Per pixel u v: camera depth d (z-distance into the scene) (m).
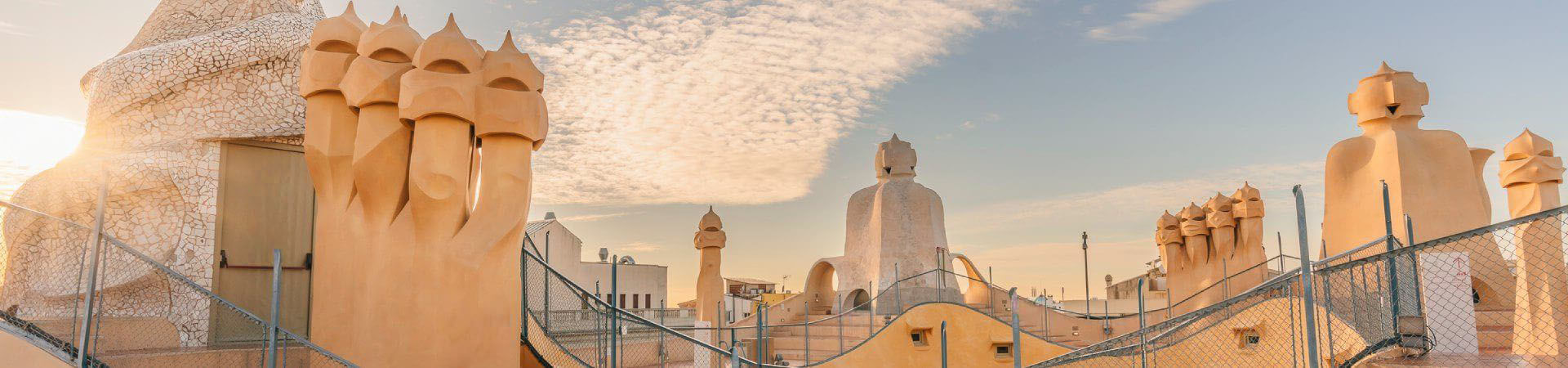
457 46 11.58
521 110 11.79
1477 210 18.48
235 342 12.66
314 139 11.84
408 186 11.62
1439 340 10.57
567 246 40.25
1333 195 19.91
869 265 31.97
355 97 11.45
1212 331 19.73
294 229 13.62
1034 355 24.45
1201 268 31.92
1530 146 18.84
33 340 9.45
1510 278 17.39
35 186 12.10
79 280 9.75
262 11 14.01
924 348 24.05
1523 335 11.38
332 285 11.66
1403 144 18.83
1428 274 10.75
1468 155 18.78
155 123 12.76
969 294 32.75
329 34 12.05
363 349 11.28
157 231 12.34
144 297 12.19
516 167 11.88
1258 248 30.84
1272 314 18.41
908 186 32.38
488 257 11.55
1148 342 11.93
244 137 13.09
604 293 42.09
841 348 23.67
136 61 12.62
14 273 11.81
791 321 31.16
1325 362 15.38
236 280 12.90
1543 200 18.64
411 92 11.25
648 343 25.19
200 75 12.89
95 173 12.02
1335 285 15.99
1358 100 19.77
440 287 11.34
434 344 11.21
